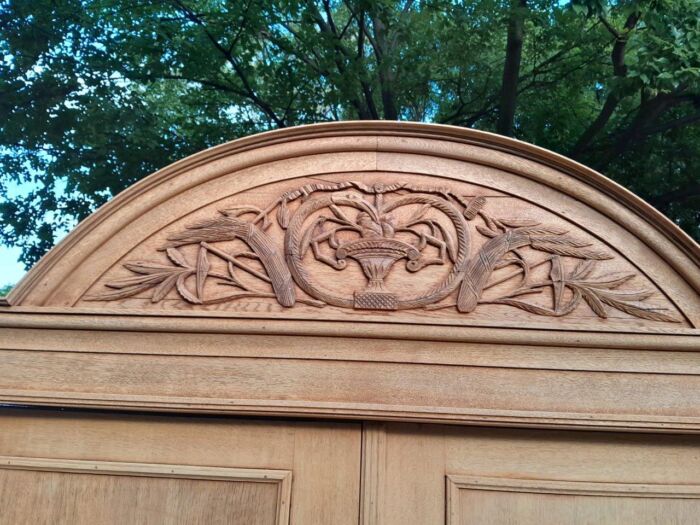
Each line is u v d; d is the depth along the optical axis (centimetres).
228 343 140
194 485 141
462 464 139
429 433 141
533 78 575
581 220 148
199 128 556
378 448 139
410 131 153
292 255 146
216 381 139
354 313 141
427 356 138
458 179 152
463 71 584
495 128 625
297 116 582
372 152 154
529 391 136
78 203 557
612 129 593
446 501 136
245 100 586
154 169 534
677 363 137
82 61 494
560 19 506
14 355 141
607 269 144
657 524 136
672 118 545
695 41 348
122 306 144
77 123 480
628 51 428
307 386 138
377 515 135
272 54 587
